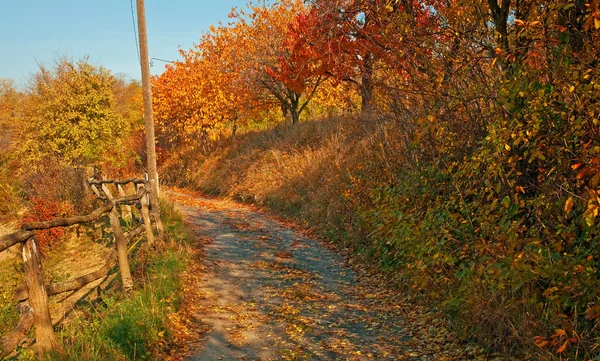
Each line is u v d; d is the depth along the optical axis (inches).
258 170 799.1
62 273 484.4
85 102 824.3
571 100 170.6
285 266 390.6
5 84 1708.9
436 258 260.2
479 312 223.8
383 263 371.6
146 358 208.2
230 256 416.8
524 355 199.9
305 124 853.8
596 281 167.3
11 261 545.6
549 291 177.3
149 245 374.9
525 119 192.4
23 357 200.4
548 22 182.1
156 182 523.5
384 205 362.9
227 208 740.0
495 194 239.8
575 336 173.3
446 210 257.4
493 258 217.8
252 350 228.5
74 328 228.4
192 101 1128.8
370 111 500.4
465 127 265.9
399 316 281.4
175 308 266.5
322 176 610.2
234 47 994.1
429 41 271.3
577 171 174.7
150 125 516.1
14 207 780.0
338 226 485.4
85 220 255.3
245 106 1028.5
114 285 316.2
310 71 550.3
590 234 174.2
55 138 810.2
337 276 368.2
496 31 229.9
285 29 864.3
